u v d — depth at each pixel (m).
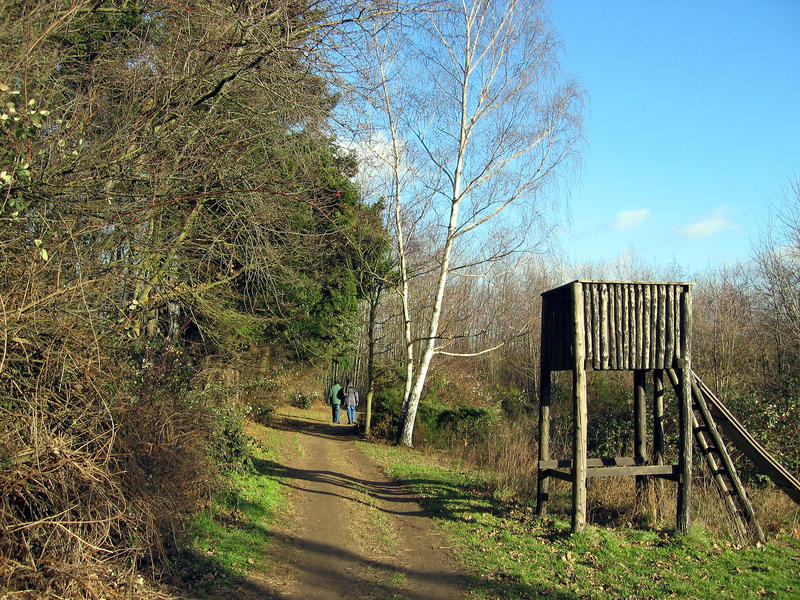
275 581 6.23
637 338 8.37
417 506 10.34
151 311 8.78
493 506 10.03
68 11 6.54
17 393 5.08
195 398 7.76
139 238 7.74
